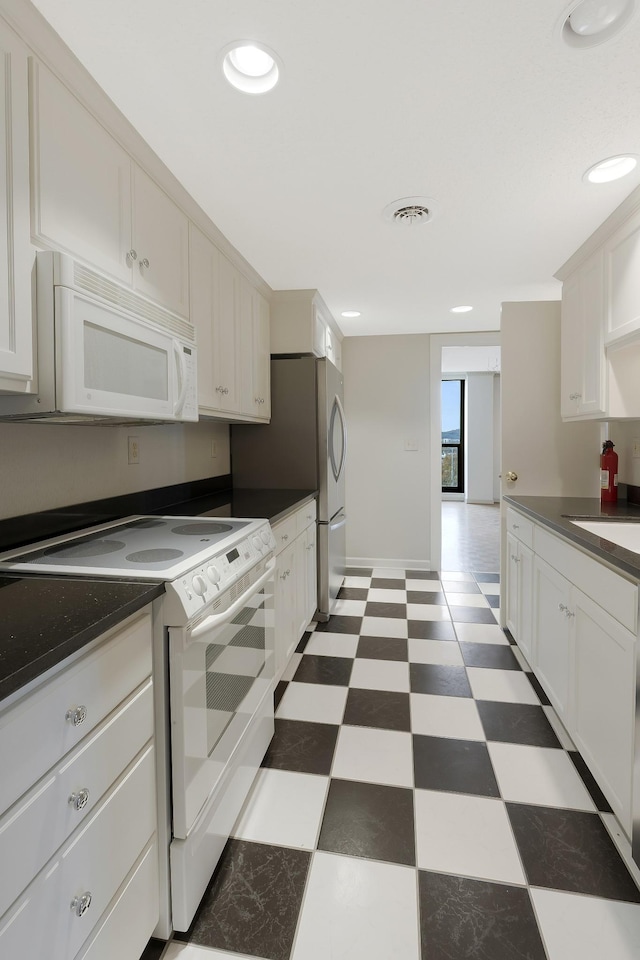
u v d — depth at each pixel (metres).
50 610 0.88
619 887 1.25
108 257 1.33
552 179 1.74
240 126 1.43
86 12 1.03
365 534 4.41
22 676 0.64
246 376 2.55
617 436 2.70
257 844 1.40
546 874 1.29
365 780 1.66
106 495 1.83
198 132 1.45
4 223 0.97
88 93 1.22
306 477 3.07
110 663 0.90
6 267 0.97
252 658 1.59
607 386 2.15
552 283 2.90
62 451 1.59
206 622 1.15
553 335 2.86
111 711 0.91
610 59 1.19
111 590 1.01
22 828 0.68
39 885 0.72
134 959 0.99
